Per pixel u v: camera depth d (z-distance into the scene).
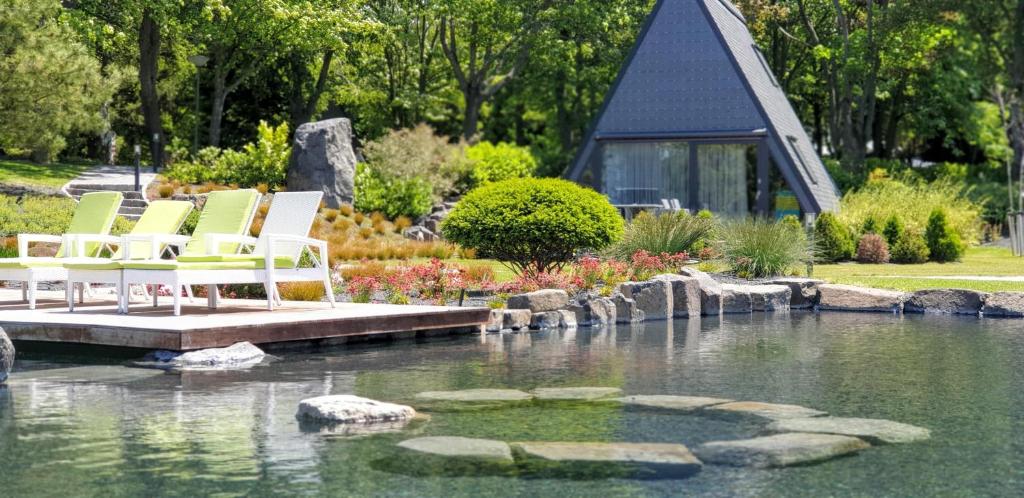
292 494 3.85
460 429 5.07
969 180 37.22
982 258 23.39
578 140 43.41
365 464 4.31
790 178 23.09
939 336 9.95
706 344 9.23
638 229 16.02
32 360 7.82
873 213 23.62
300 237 9.58
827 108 41.28
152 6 26.23
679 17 24.25
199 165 25.16
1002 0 32.22
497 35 35.62
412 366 7.55
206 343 7.76
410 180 25.80
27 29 19.17
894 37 32.06
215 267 8.95
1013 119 34.59
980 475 4.16
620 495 3.83
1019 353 8.45
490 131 45.22
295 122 34.88
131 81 27.12
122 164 35.94
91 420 5.30
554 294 11.40
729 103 23.88
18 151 22.45
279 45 30.73
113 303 10.85
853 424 5.21
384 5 34.97
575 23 35.03
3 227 16.73
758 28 34.75
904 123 42.03
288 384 6.59
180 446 4.67
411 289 12.30
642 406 5.73
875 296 13.62
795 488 3.95
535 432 4.98
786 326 11.19
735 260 15.73
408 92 36.91
